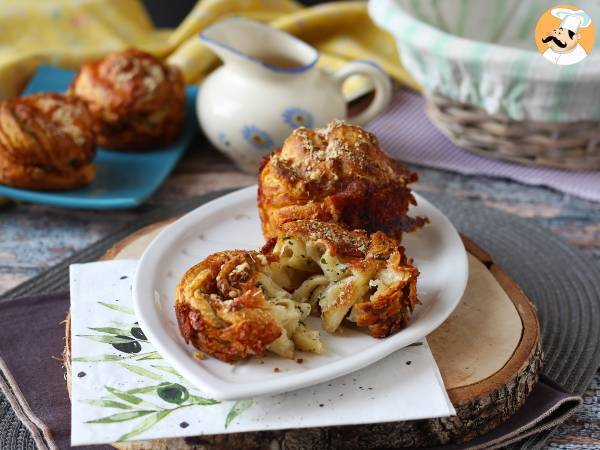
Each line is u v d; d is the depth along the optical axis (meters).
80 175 0.62
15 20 0.82
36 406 0.42
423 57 0.64
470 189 0.66
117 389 0.40
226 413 0.39
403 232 0.50
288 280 0.45
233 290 0.42
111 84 0.66
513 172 0.67
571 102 0.61
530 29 0.74
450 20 0.73
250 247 0.50
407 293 0.42
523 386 0.42
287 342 0.41
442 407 0.39
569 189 0.65
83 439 0.37
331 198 0.47
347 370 0.39
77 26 0.83
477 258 0.51
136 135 0.67
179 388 0.40
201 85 0.72
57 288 0.52
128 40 0.83
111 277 0.48
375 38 0.83
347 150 0.48
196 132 0.72
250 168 0.68
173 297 0.46
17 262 0.57
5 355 0.46
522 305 0.47
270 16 0.84
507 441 0.41
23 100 0.62
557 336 0.49
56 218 0.62
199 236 0.51
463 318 0.46
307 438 0.39
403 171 0.50
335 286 0.43
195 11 0.83
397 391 0.40
